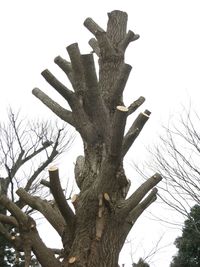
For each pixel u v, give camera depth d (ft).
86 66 17.03
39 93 19.84
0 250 34.50
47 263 15.97
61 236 16.98
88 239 16.22
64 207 16.01
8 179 34.14
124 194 17.10
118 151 15.87
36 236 16.17
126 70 18.16
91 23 21.08
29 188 36.24
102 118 18.02
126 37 20.98
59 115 19.02
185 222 33.60
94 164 17.67
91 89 17.56
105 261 15.92
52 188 15.49
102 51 20.59
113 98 18.92
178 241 44.86
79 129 18.20
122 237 16.62
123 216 16.56
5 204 16.16
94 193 16.56
